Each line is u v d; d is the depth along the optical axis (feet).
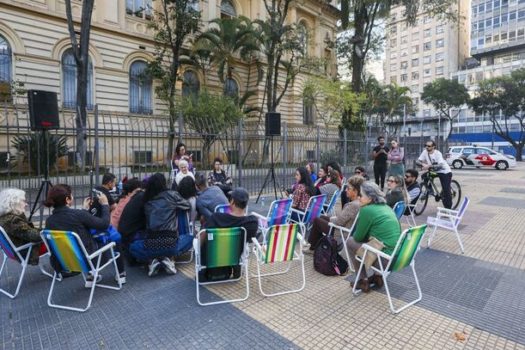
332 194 21.71
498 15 197.67
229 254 12.59
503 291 13.39
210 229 11.96
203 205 17.54
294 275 14.93
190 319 11.14
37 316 11.28
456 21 71.72
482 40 205.67
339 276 14.85
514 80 122.62
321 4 99.14
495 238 20.80
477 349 9.62
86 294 12.94
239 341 9.91
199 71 76.43
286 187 36.68
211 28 70.85
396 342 9.93
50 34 54.70
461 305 12.21
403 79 245.65
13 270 15.38
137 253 14.30
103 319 11.10
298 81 91.25
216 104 54.54
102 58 60.95
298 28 72.59
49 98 21.31
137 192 15.17
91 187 24.41
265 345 9.73
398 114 164.35
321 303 12.32
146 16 67.67
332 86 71.67
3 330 10.44
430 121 214.07
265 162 40.73
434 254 17.81
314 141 40.01
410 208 23.54
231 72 78.33
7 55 51.21
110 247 12.55
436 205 31.83
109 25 61.52
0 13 49.96
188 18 61.00
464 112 197.26
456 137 197.36
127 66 64.54
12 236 12.67
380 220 12.64
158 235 14.08
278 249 12.80
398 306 12.09
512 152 172.65
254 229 13.23
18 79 51.72
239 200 13.24
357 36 70.38
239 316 11.35
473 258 17.24
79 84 42.86
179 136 30.07
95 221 12.80
